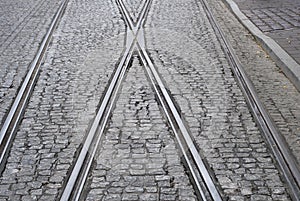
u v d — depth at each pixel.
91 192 5.30
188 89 8.00
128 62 9.30
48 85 8.27
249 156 5.96
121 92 7.91
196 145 6.21
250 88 7.98
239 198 5.15
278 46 9.92
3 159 5.98
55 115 7.14
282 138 6.39
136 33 11.31
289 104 7.44
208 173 5.61
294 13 12.86
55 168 5.77
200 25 12.02
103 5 14.41
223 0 14.80
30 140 6.42
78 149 6.19
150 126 6.75
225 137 6.41
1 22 12.60
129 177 5.56
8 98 7.78
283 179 5.49
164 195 5.23
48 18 12.95
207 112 7.14
